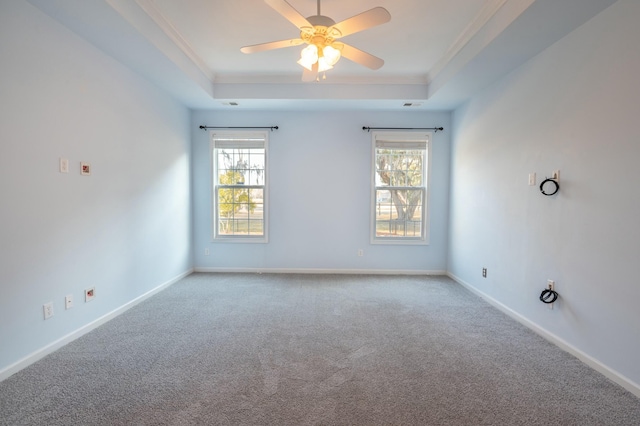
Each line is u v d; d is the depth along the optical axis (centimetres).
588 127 210
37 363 206
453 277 428
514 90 293
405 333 258
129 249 310
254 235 457
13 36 191
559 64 236
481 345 238
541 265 256
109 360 211
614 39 190
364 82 386
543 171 254
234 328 265
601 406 168
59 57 224
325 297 348
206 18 257
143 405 166
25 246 201
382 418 158
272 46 217
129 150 307
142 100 326
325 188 449
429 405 168
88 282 256
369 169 447
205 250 456
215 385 184
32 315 207
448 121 441
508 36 232
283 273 452
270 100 396
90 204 257
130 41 250
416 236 456
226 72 375
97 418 156
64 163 230
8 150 190
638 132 177
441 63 336
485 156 345
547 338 248
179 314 296
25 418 155
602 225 200
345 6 238
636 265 178
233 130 445
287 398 173
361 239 453
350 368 204
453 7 238
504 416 160
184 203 427
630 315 182
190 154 443
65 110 230
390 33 278
